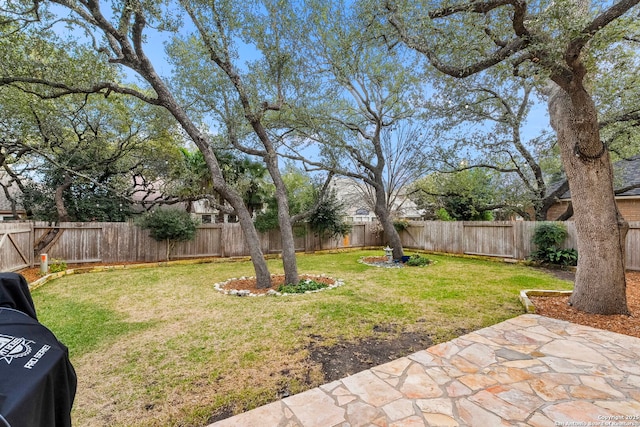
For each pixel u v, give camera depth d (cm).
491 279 649
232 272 767
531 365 266
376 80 816
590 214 404
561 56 316
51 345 101
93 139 990
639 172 1035
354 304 460
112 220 1127
